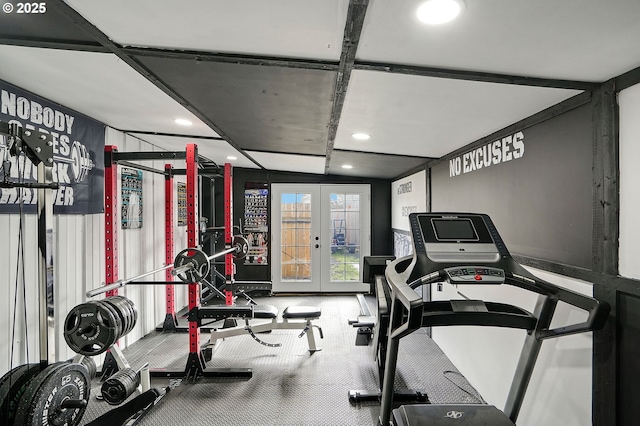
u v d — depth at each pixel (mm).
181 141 3777
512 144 2189
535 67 1386
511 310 1656
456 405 1762
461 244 1595
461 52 1319
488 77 1514
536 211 1938
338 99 1963
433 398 2529
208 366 3092
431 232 1641
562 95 1634
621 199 1372
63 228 2709
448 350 3213
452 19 1087
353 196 6035
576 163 1620
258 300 5535
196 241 2816
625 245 1351
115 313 1974
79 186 2852
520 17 1048
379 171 5035
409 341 3646
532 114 1947
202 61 1594
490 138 2453
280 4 1104
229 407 2441
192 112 2475
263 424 2244
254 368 3062
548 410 1738
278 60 1536
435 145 2984
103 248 3184
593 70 1356
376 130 2666
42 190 1627
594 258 1495
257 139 3336
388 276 1579
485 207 2547
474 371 2629
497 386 2275
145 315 3936
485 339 2445
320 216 6012
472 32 1164
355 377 2891
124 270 3527
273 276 5988
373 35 1229
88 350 1956
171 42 1431
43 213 1631
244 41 1386
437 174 3580
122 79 2041
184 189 5000
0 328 2133
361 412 2379
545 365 1768
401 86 1723
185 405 2467
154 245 4168
